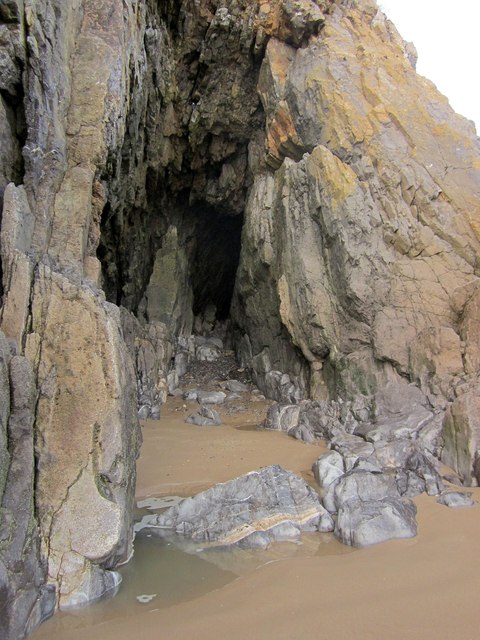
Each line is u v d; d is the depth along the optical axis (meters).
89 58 8.92
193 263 18.33
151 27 12.51
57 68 7.98
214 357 16.64
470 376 9.10
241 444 9.12
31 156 7.41
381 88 12.14
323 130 12.30
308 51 13.22
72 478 4.73
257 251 13.72
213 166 16.06
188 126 14.77
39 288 5.40
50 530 4.52
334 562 5.09
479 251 10.68
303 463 8.13
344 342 10.95
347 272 10.77
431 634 3.80
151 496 6.89
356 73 12.47
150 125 13.36
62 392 4.97
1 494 4.17
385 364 10.15
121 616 4.18
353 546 5.50
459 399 8.13
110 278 13.62
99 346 5.17
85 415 4.95
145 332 13.80
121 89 9.20
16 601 3.86
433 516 6.17
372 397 9.95
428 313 10.40
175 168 15.54
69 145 8.35
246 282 14.66
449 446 8.02
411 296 10.57
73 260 7.27
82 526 4.60
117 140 9.49
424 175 11.37
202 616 4.15
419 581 4.61
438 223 11.09
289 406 10.72
